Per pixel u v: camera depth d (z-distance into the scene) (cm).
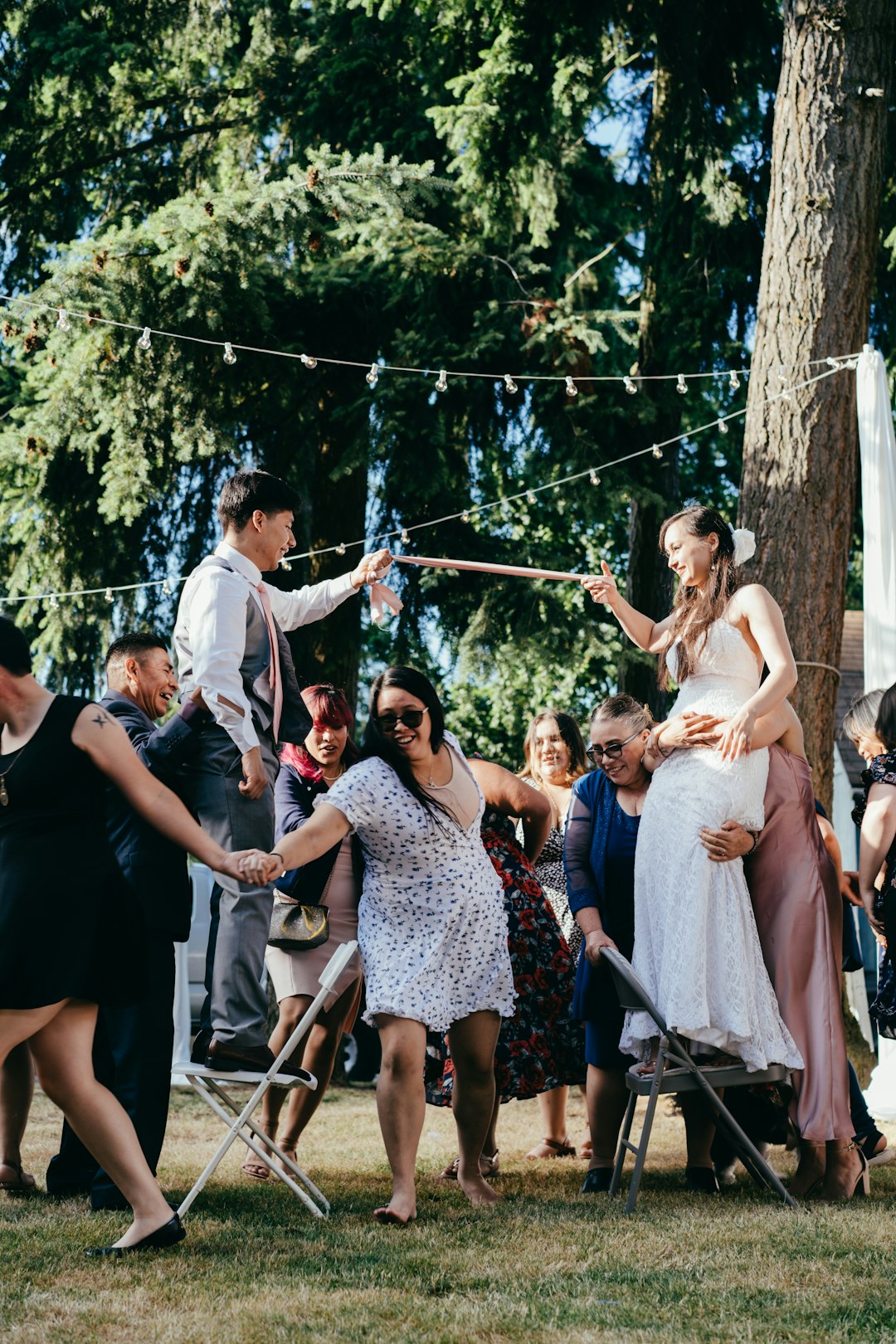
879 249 1080
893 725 506
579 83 1053
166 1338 293
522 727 2045
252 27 1262
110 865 363
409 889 429
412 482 1070
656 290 1216
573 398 1091
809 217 836
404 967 421
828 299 830
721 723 462
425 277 1077
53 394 1005
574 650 1111
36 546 1110
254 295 997
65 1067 361
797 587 820
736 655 474
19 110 1228
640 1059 464
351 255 1064
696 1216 419
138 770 371
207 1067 430
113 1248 364
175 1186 475
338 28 1216
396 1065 420
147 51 1265
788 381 833
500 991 441
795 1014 467
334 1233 395
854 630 1858
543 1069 508
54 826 357
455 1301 325
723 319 1184
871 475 759
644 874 466
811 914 473
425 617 1147
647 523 1272
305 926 503
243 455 1172
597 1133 490
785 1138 512
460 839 434
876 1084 700
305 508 1202
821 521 824
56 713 364
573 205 1217
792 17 855
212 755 446
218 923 442
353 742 538
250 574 464
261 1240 382
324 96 1192
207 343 992
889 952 482
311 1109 523
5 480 1096
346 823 418
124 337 985
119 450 1022
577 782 519
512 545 1145
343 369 1115
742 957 450
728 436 1437
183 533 1155
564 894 576
